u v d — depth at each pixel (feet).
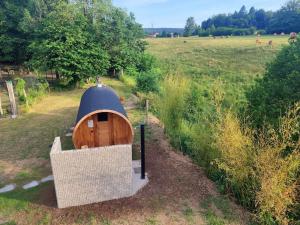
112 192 30.50
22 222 27.22
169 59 182.80
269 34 338.13
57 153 27.43
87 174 28.81
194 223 27.37
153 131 51.19
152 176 35.60
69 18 86.48
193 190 32.94
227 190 32.55
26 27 90.48
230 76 132.36
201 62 169.99
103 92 42.45
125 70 107.76
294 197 26.16
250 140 29.30
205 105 52.37
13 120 57.31
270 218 26.68
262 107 32.40
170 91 48.14
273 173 25.66
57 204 29.60
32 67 90.27
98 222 27.27
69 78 82.89
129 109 64.64
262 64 152.46
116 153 29.17
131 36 110.52
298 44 33.17
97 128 38.81
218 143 31.96
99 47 90.17
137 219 27.76
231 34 358.64
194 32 451.12
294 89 30.01
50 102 70.95
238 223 27.50
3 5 99.86
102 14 101.76
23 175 35.76
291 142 27.61
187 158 41.29
